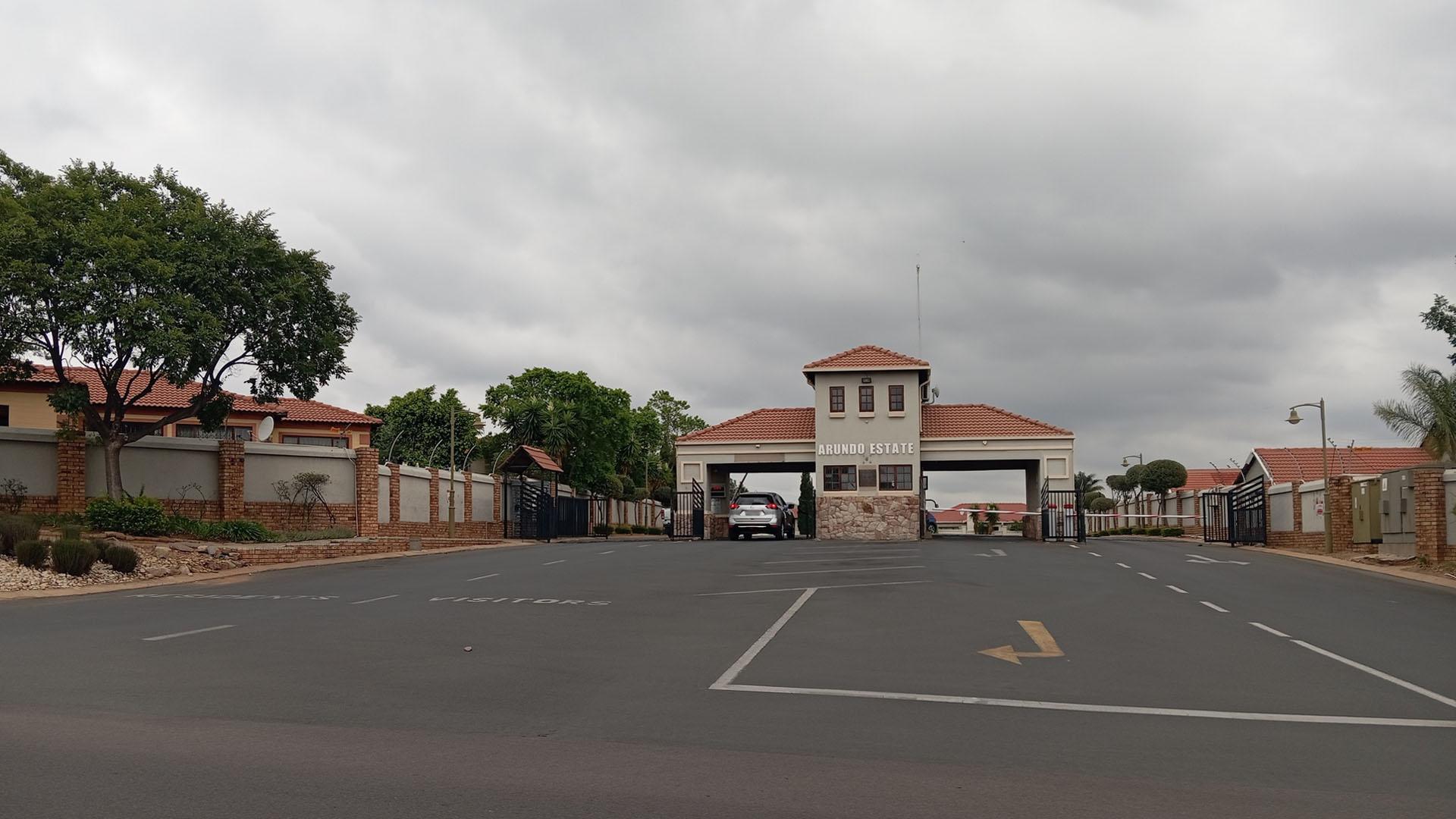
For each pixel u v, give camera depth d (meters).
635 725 8.14
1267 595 18.73
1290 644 12.98
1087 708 9.06
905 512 45.03
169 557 22.34
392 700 8.91
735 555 28.08
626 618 14.64
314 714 8.31
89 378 41.59
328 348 27.88
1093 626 14.20
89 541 20.72
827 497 45.47
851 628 13.80
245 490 29.62
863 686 9.88
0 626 13.35
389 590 18.39
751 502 42.22
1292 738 8.04
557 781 6.46
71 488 26.03
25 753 6.91
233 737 7.48
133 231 24.70
